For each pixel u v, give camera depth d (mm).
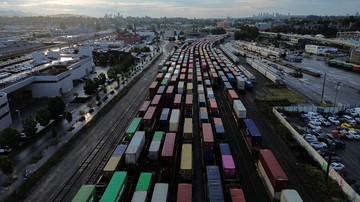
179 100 64875
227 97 75875
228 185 35750
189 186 33031
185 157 39938
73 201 29641
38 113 58656
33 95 83500
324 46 179000
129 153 39438
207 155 42656
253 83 95812
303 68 124250
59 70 89375
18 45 154375
